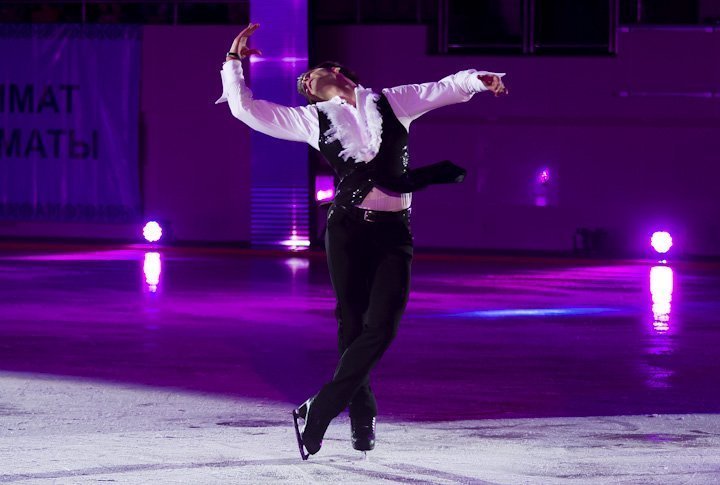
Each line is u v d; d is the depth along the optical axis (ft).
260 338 104.32
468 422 64.59
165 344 99.81
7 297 138.82
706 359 93.25
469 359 92.27
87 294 143.23
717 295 151.23
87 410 68.23
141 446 55.98
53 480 48.01
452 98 48.98
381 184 48.34
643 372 86.02
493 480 48.83
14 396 73.10
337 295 49.85
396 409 69.62
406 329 112.47
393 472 50.21
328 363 89.40
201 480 48.26
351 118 48.75
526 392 76.43
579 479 49.29
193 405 70.28
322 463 51.88
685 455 54.65
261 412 67.87
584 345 101.60
